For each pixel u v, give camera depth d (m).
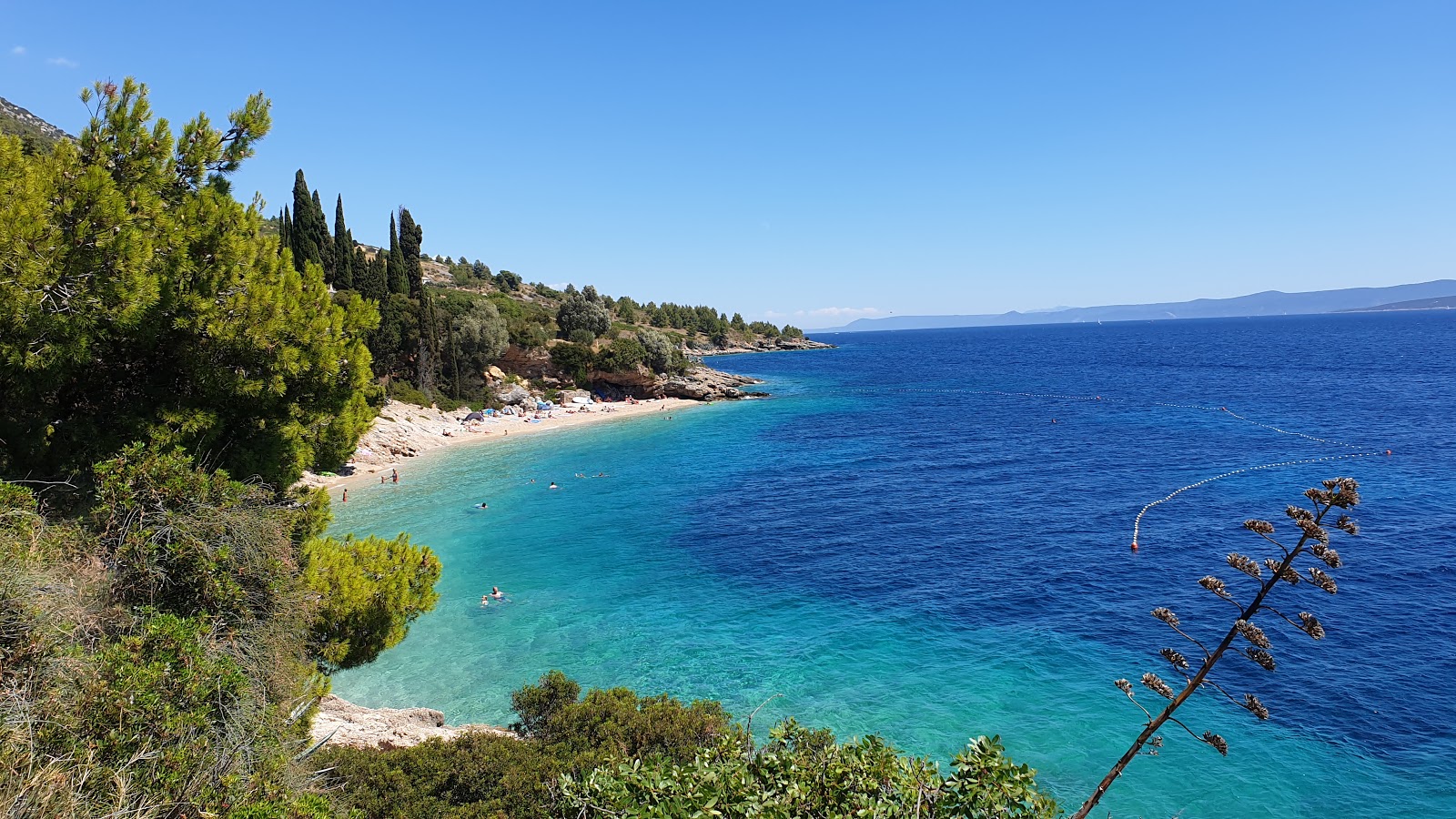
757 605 30.03
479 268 174.38
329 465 14.87
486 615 29.52
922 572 33.06
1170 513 40.75
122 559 8.92
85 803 5.92
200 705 7.58
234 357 12.50
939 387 117.88
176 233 11.77
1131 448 60.53
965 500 45.72
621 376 106.69
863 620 28.17
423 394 83.38
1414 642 24.11
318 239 85.62
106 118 12.04
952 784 6.67
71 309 10.35
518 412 90.62
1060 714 21.09
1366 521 37.19
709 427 81.69
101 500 9.62
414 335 84.50
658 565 35.38
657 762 7.91
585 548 38.31
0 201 10.16
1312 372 117.88
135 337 11.41
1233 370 126.69
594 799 7.68
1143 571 32.09
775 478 54.47
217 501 10.16
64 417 11.66
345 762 12.54
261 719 8.41
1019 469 54.22
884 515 42.94
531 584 33.03
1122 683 6.63
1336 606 27.22
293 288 13.43
